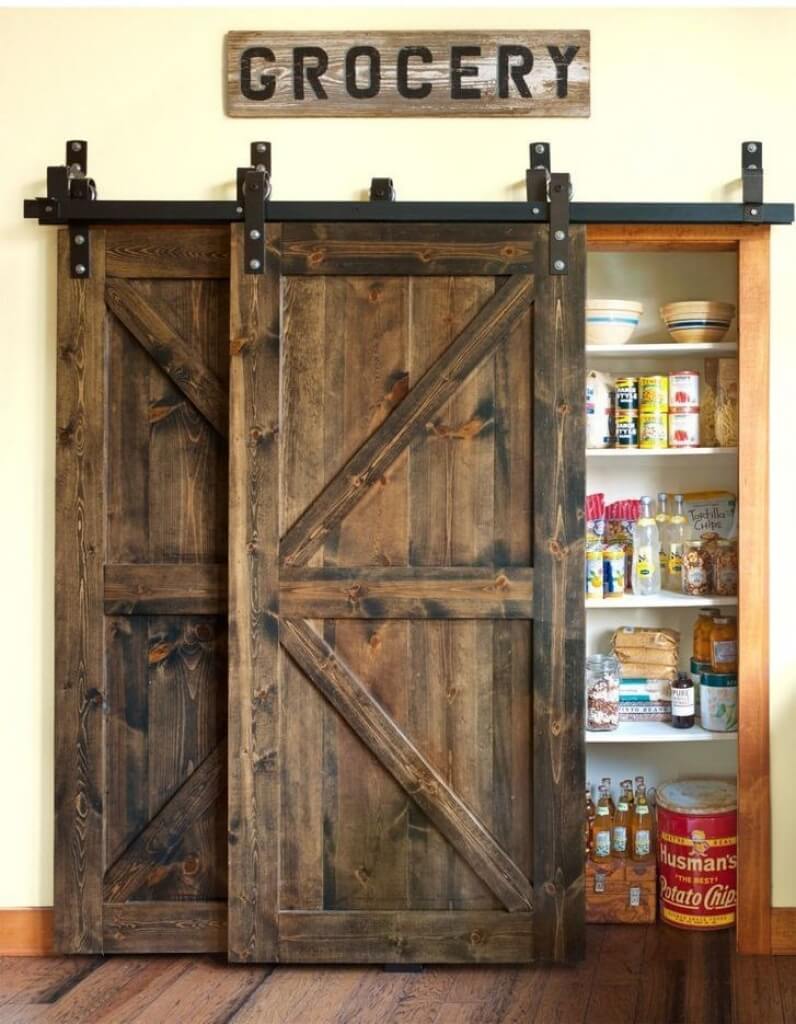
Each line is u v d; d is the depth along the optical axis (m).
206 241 3.10
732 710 3.40
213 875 3.14
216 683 3.14
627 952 3.21
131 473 3.12
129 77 3.17
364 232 3.07
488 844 3.08
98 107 3.17
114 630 3.14
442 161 3.17
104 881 3.14
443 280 3.08
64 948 3.12
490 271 3.06
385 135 3.17
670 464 3.71
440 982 3.02
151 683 3.14
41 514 3.18
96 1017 2.79
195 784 3.13
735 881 3.35
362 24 3.17
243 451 3.06
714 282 3.67
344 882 3.10
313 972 3.08
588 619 3.74
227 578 3.11
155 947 3.13
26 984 2.99
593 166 3.17
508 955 3.08
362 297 3.08
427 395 3.07
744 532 3.19
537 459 3.05
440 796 3.08
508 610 3.06
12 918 3.19
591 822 3.46
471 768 3.09
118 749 3.14
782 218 3.10
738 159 3.17
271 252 3.06
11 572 3.19
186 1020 2.78
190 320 3.12
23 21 3.17
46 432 3.18
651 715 3.53
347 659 3.09
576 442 3.05
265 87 3.16
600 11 3.17
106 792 3.14
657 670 3.53
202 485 3.12
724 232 3.16
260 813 3.08
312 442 3.09
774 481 3.19
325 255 3.07
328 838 3.10
